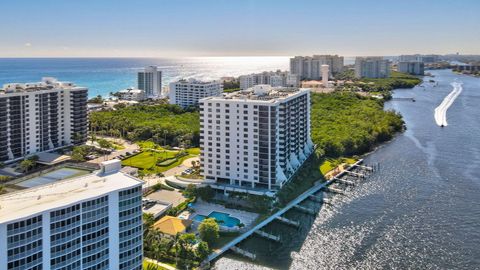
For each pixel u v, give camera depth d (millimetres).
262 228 176000
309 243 165375
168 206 187750
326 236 171250
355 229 177000
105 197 111688
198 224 172750
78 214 106812
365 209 197125
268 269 146250
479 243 164125
